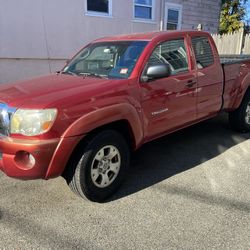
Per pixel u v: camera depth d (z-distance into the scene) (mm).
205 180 4039
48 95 3238
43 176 3127
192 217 3221
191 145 5289
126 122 3631
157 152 4992
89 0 11031
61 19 10438
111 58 4238
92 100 3291
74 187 3373
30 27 9812
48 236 2934
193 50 4660
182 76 4359
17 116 3049
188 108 4539
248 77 5605
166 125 4242
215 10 15719
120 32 12148
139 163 4574
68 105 3117
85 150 3271
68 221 3166
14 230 3014
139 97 3750
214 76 4910
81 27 10969
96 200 3492
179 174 4215
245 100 5680
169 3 13625
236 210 3338
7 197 3607
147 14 13016
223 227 3055
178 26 14297
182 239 2885
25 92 3391
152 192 3742
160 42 4203
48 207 3414
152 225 3098
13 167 3098
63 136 3064
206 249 2752
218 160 4668
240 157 4773
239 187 3842
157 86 3965
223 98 5215
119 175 3666
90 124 3217
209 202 3500
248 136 5762
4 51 9477
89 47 4871
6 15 9297
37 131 3006
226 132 5973
